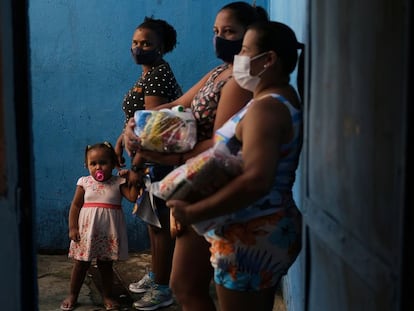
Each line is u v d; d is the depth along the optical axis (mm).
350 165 1645
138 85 3404
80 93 4480
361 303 1568
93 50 4438
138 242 4598
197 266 2414
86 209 3586
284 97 1938
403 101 1237
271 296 2123
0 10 1705
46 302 3742
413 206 1244
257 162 1731
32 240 1931
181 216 1806
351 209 1638
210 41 4414
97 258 3592
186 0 4371
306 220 2219
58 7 4391
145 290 3885
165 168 3367
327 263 1941
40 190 4570
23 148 1873
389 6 1328
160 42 3389
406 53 1216
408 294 1269
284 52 1977
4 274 1739
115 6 4383
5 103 1735
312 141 2123
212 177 1804
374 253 1451
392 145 1317
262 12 2631
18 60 1845
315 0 2078
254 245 1975
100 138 4520
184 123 2340
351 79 1630
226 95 2275
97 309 3656
